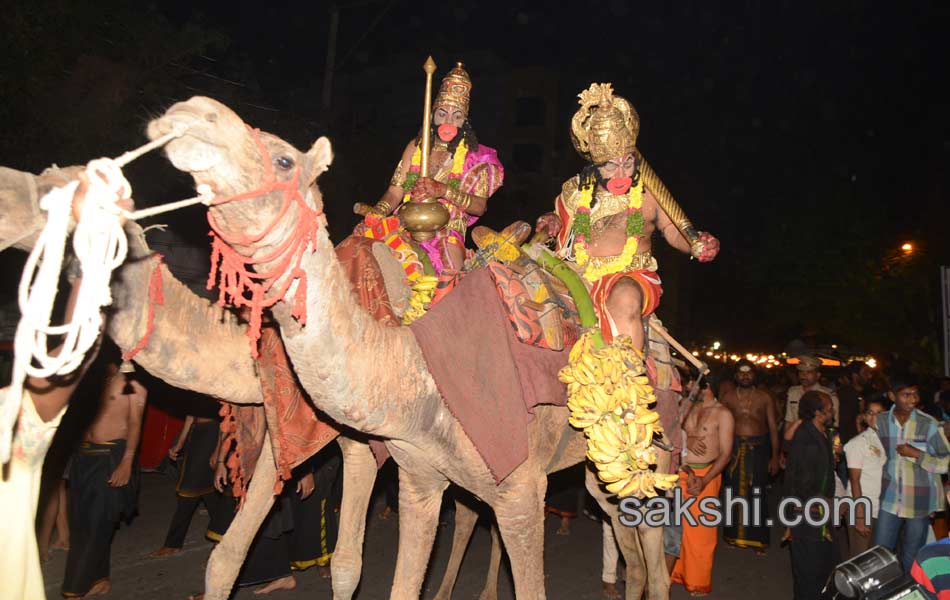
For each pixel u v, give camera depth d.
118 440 6.68
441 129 5.70
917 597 3.31
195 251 13.30
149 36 12.05
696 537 8.05
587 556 9.22
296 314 3.21
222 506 7.18
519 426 4.11
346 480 5.05
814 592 7.54
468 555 8.91
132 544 8.30
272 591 7.30
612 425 4.17
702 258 4.96
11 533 2.93
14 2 10.28
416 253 5.13
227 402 4.93
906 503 7.73
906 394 7.82
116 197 2.64
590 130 5.03
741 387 10.32
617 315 4.68
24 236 2.88
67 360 2.58
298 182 3.12
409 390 3.86
